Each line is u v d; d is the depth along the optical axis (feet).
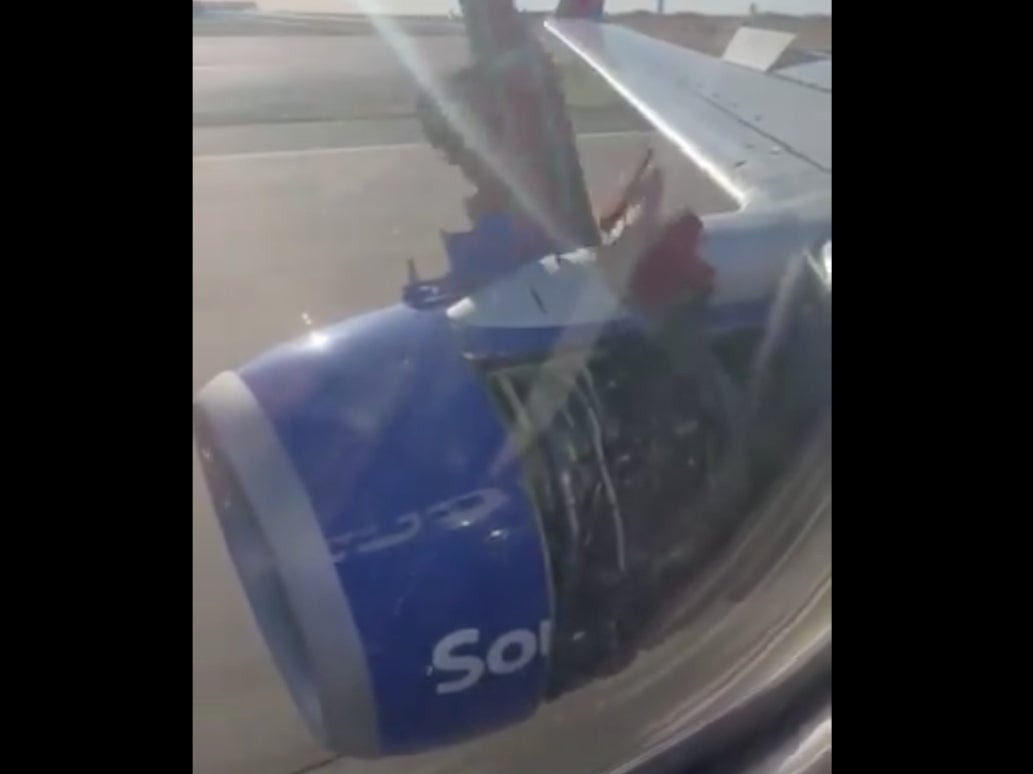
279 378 15.10
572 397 15.76
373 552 14.33
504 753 15.74
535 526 15.07
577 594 15.47
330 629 14.16
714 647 16.83
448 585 14.52
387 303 16.28
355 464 14.58
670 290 16.79
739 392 16.96
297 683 15.10
